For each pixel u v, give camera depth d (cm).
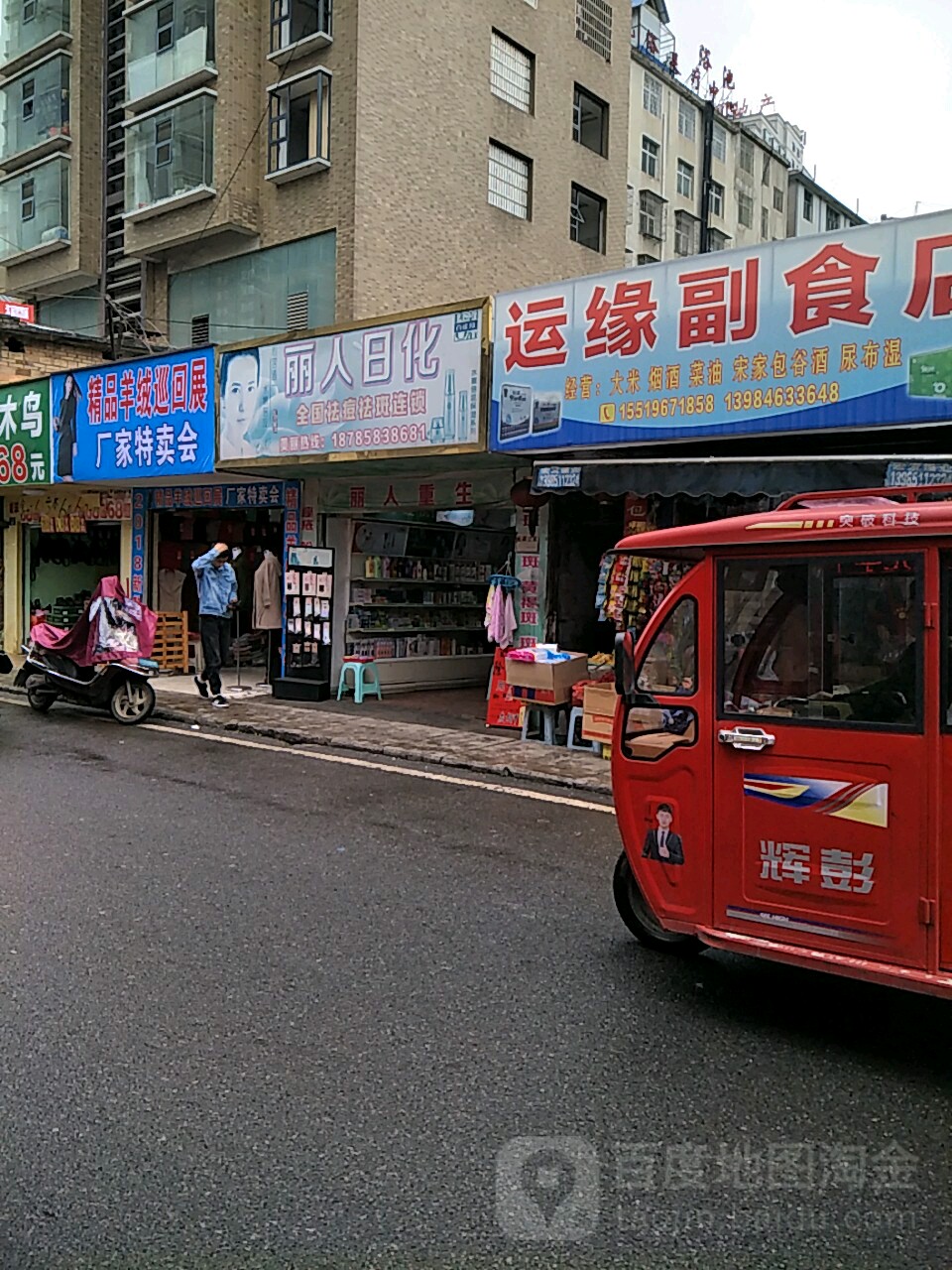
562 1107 319
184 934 465
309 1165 284
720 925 401
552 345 887
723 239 3859
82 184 2336
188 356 1189
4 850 595
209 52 2002
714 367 802
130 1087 326
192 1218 260
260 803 725
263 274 1983
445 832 652
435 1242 252
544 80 2269
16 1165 283
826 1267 246
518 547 1051
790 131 4416
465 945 459
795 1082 338
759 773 386
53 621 1650
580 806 731
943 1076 345
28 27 2461
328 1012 385
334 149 1859
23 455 1427
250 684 1357
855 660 363
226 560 1208
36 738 980
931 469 666
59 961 430
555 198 2309
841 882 365
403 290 1922
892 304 720
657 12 3684
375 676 1230
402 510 1173
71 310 2462
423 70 1953
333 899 518
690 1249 252
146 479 1301
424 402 973
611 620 1012
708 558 401
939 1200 274
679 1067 348
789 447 817
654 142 3450
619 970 434
